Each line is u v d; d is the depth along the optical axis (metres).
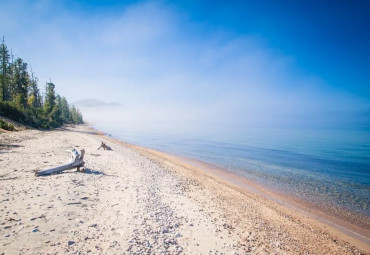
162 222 8.71
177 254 6.55
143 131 115.00
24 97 71.75
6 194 9.26
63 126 88.88
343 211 15.13
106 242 6.41
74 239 6.28
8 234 6.00
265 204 14.78
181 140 71.19
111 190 11.84
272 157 40.84
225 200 14.11
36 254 5.29
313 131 160.25
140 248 6.39
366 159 40.91
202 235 8.26
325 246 9.48
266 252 7.79
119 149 33.72
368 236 11.66
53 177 12.80
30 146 25.03
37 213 7.66
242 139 83.50
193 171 24.31
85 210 8.55
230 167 29.61
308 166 33.03
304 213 14.18
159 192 13.27
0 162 15.59
